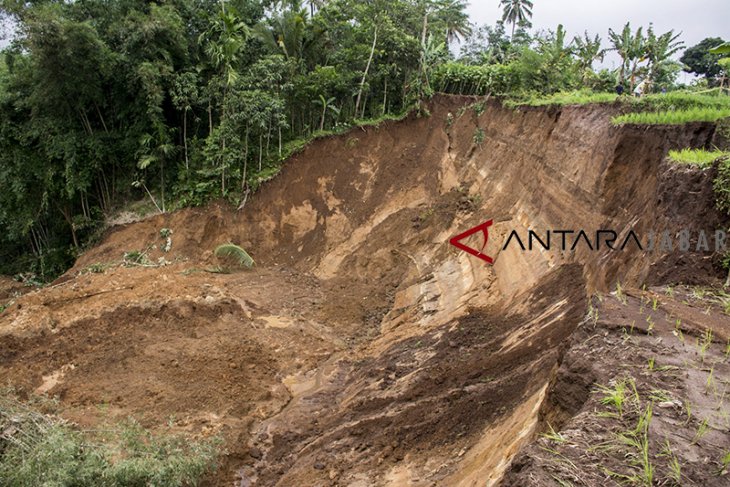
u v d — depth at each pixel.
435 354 11.05
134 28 20.97
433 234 18.98
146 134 21.61
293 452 9.57
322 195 22.14
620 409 3.96
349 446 8.92
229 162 20.95
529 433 5.66
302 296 17.34
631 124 10.40
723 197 6.66
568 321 8.62
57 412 10.28
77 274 19.25
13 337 13.45
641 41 21.08
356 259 19.58
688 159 7.64
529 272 12.38
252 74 21.97
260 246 20.77
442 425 8.30
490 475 5.87
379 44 25.19
